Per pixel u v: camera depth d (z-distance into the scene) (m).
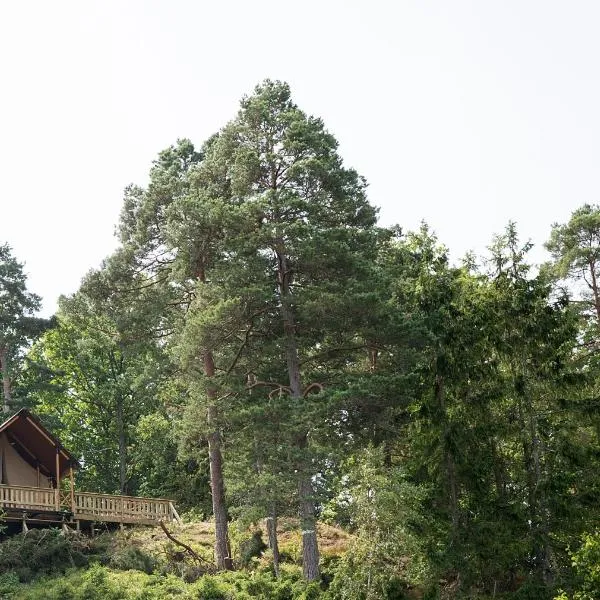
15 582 36.53
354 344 40.62
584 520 35.53
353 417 38.81
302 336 40.12
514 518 36.28
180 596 35.09
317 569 36.31
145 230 43.19
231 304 37.12
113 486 62.06
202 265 42.31
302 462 35.81
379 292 38.38
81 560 39.44
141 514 45.00
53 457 45.16
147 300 42.91
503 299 38.59
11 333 56.72
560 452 36.25
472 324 38.56
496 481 38.34
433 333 38.47
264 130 41.44
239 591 35.31
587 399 37.22
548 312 38.38
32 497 41.97
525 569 36.31
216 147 42.53
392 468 36.91
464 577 35.47
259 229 38.59
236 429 38.69
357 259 38.66
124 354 43.69
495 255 39.19
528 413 37.31
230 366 40.72
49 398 64.00
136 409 62.72
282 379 40.75
